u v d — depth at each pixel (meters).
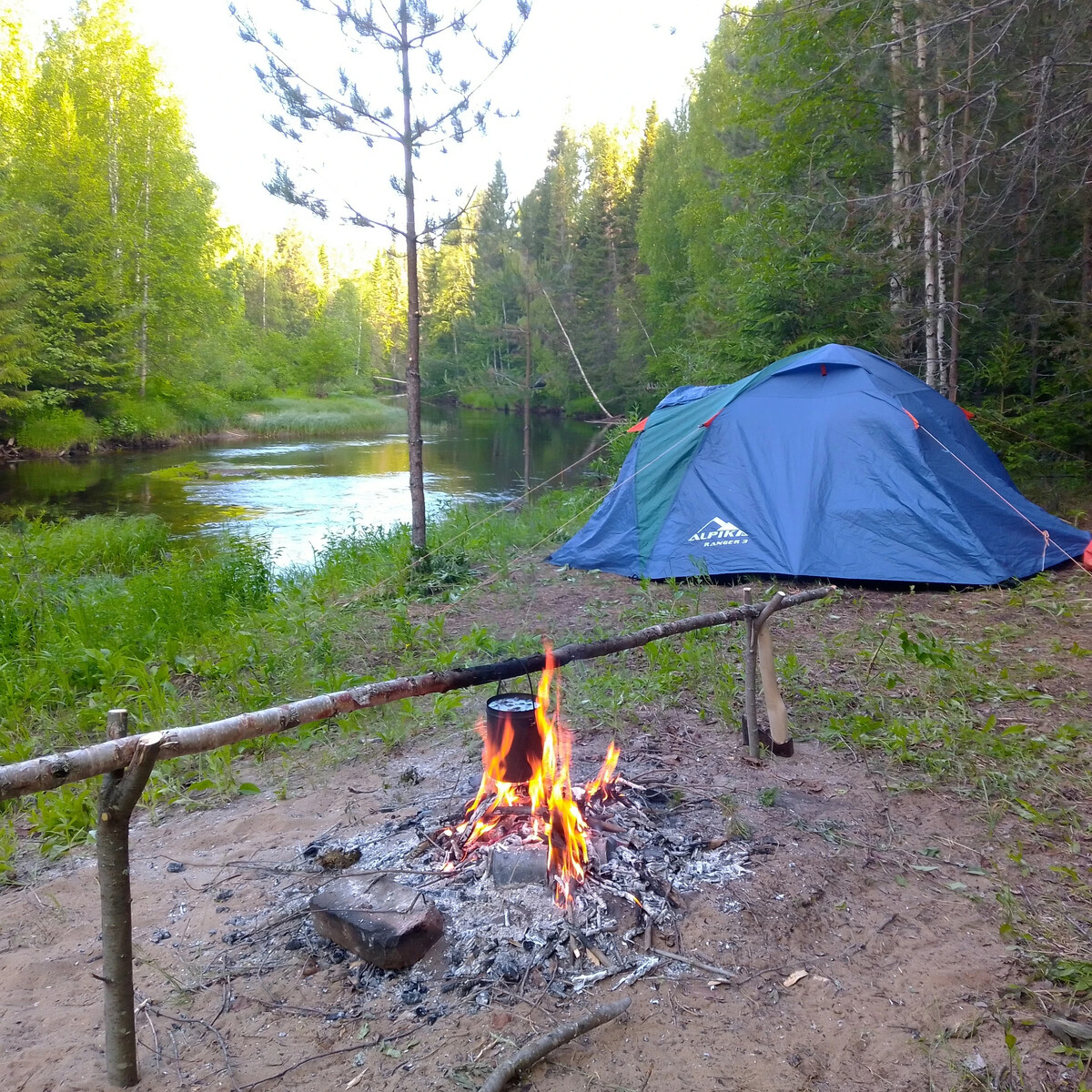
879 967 2.74
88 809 4.07
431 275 56.25
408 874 3.12
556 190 50.72
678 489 8.74
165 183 36.00
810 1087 2.28
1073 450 13.27
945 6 10.16
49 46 34.91
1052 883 3.20
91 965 2.91
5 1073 2.40
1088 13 8.98
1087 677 5.46
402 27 7.87
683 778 3.99
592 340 38.53
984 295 13.97
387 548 10.63
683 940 2.82
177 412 35.94
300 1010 2.60
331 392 59.28
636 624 6.83
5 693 5.73
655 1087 2.28
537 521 12.66
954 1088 2.27
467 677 2.90
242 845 3.63
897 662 5.69
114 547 12.30
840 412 8.26
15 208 29.39
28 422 28.78
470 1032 2.46
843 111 14.30
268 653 6.38
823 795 3.88
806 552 7.90
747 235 15.95
